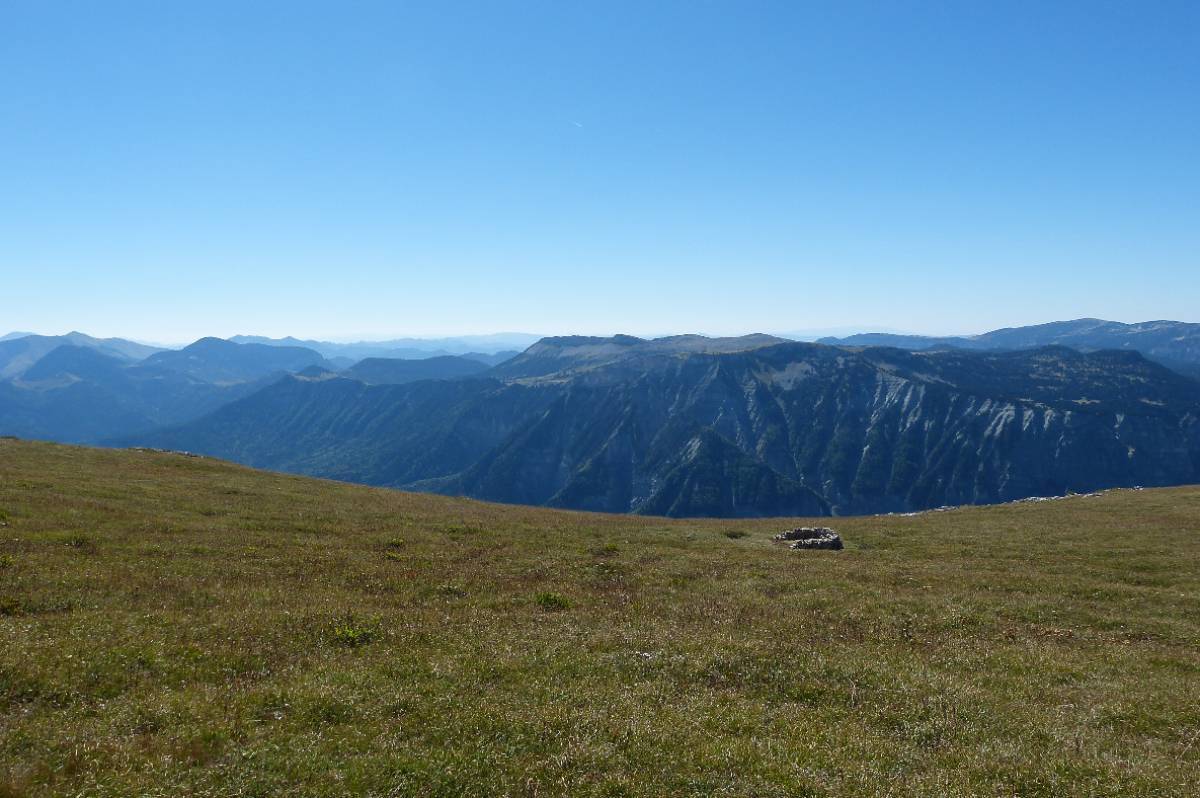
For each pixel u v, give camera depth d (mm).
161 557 30078
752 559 40781
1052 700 19188
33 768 12484
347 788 12531
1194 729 17234
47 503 38656
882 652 22969
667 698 18031
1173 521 56719
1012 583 35219
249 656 19203
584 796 12859
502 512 60812
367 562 32844
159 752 13312
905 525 61812
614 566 36281
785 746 15227
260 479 62219
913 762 14969
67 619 20672
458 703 16625
